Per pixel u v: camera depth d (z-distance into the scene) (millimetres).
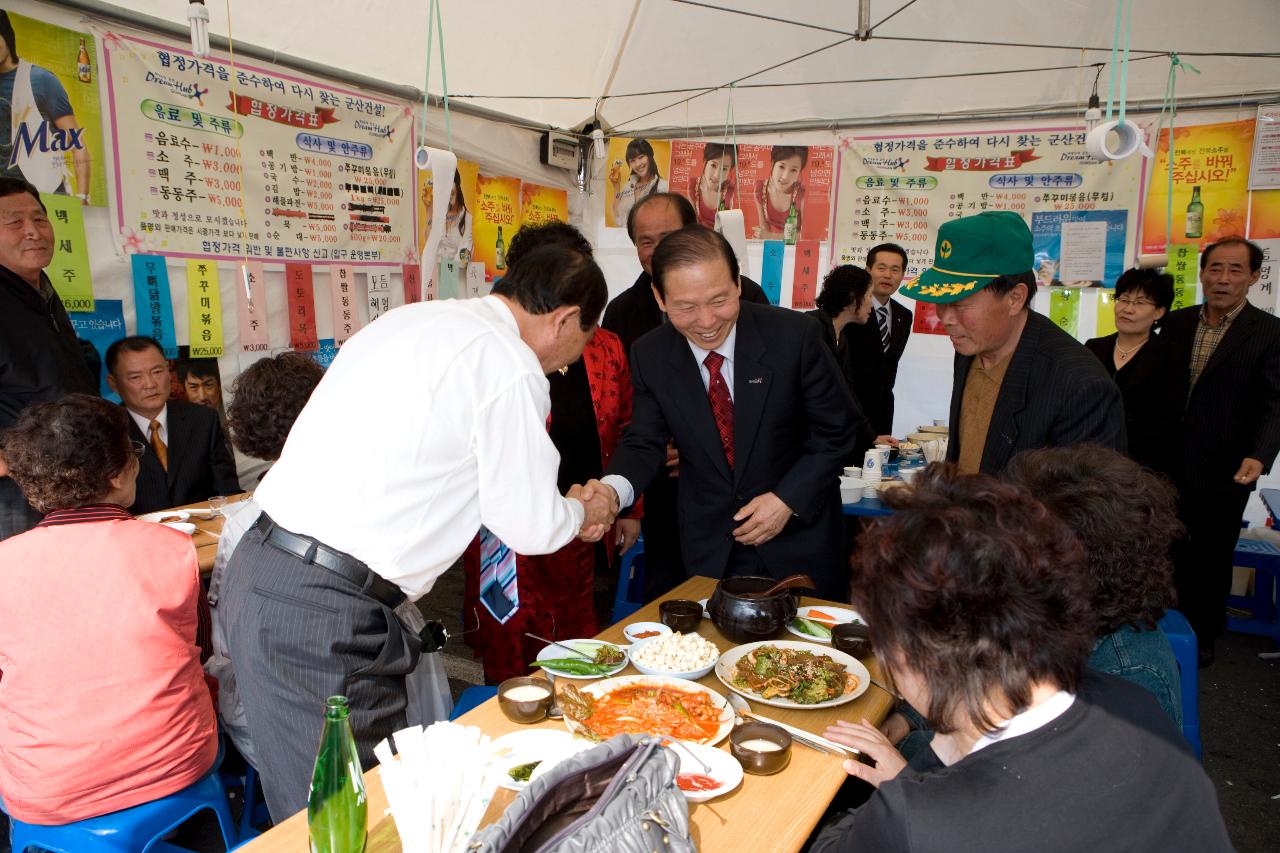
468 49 3861
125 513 1702
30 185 2555
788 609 1719
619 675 1578
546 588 2600
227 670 1921
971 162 4586
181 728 1682
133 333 3137
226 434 3518
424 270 3865
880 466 3473
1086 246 4441
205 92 3242
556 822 899
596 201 5223
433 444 1409
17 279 2541
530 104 4633
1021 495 885
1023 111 4379
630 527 2816
